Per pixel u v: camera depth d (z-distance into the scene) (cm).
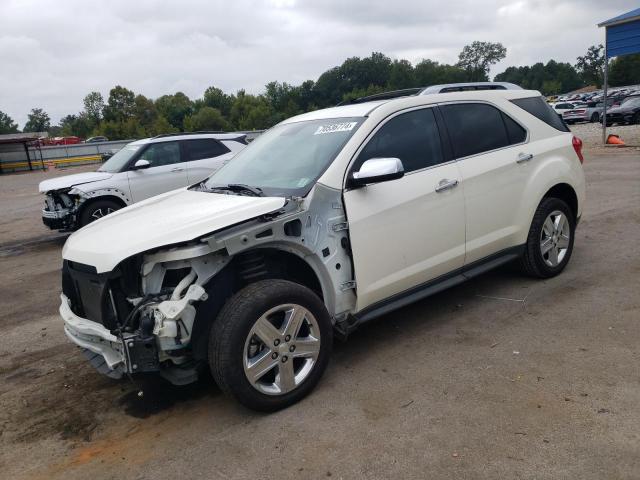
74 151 4159
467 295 521
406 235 407
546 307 474
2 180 2969
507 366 378
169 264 328
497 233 478
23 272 807
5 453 333
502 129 492
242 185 409
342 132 411
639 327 420
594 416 311
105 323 337
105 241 345
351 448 302
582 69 14875
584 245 656
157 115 10000
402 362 398
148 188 1010
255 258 355
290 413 344
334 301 378
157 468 304
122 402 384
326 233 368
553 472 269
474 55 12119
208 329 332
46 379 431
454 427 312
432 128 441
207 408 363
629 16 1634
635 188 1015
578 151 555
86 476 303
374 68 12538
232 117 10700
